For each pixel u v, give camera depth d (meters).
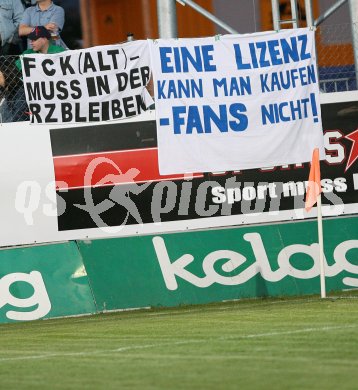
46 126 37.94
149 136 38.38
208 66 38.78
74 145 38.06
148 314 34.47
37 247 36.94
